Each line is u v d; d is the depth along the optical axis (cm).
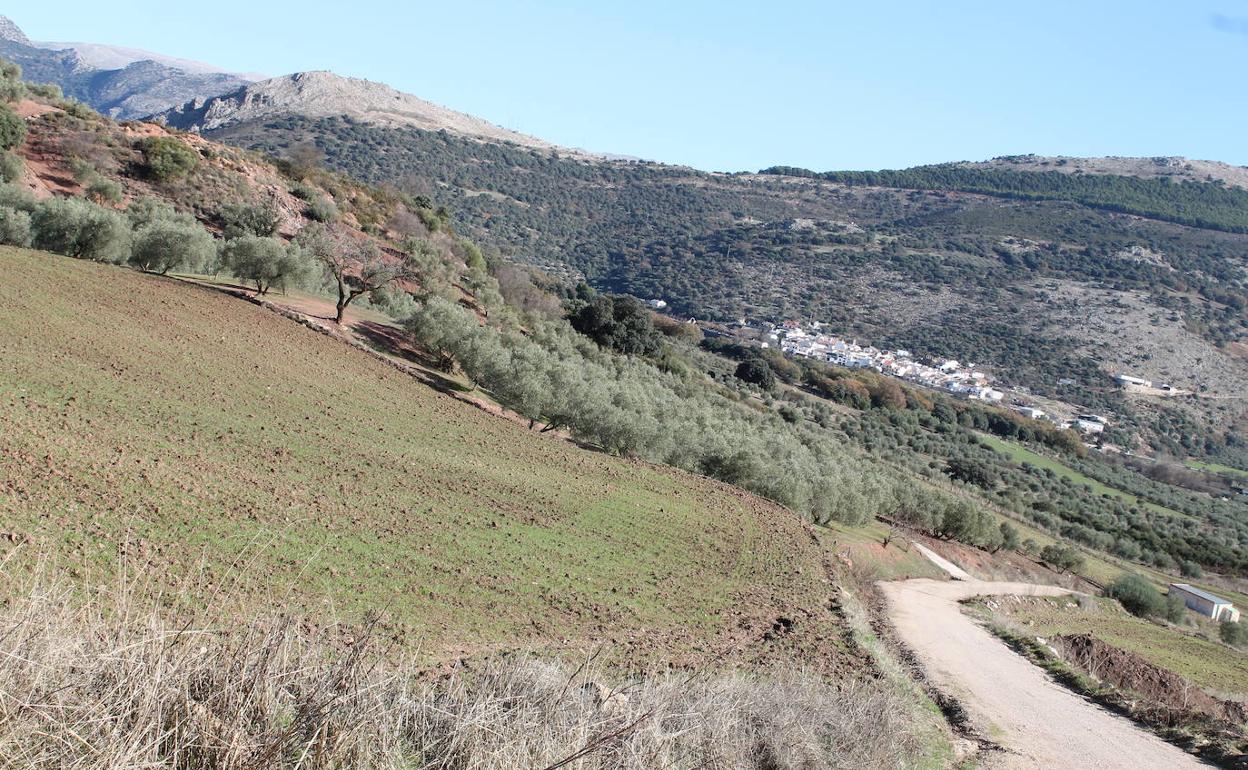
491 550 1883
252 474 1897
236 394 2583
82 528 1266
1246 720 2531
